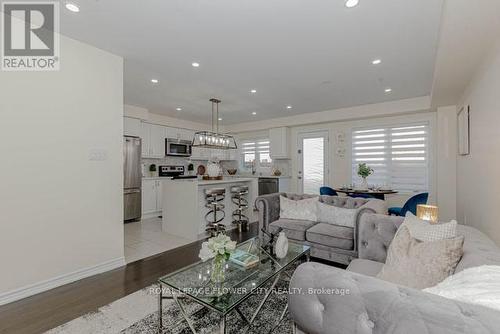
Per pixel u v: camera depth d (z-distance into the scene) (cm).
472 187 303
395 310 78
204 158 731
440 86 330
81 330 170
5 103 206
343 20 218
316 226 306
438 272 126
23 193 215
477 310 70
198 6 199
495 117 214
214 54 286
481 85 257
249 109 553
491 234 230
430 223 168
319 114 571
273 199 360
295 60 301
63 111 241
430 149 467
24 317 186
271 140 665
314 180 616
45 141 228
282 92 427
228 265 194
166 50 276
